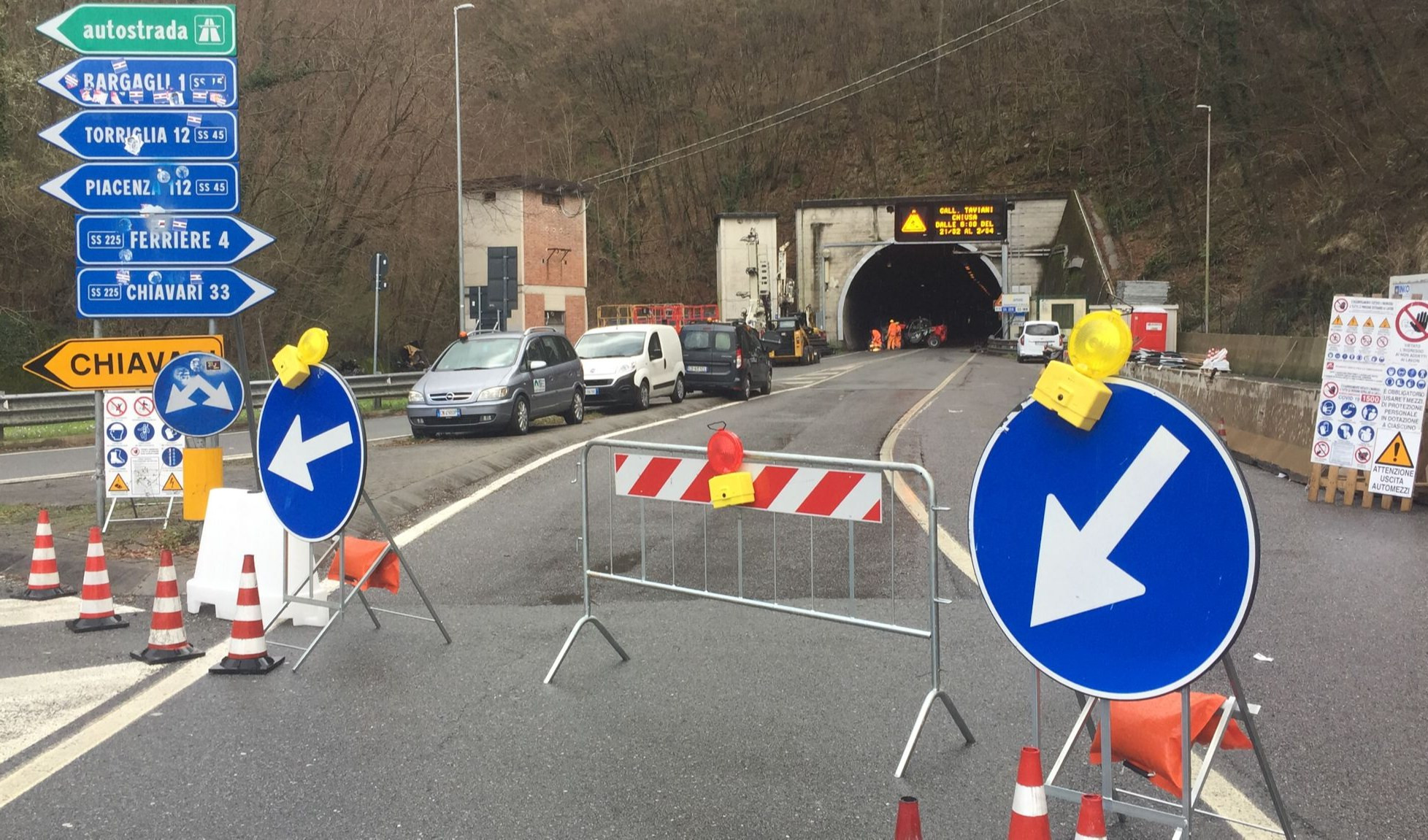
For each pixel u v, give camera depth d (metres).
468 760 4.73
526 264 44.34
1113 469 3.65
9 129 26.56
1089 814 3.14
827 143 86.00
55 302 29.70
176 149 9.45
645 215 84.38
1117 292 51.09
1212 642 3.46
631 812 4.20
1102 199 70.69
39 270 28.84
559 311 46.75
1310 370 34.56
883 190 83.31
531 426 20.08
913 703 5.41
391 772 4.60
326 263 36.94
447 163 40.91
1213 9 62.47
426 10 39.81
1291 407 13.89
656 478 5.96
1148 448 3.59
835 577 8.15
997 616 3.94
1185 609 3.52
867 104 85.88
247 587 6.10
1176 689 3.54
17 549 9.11
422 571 8.49
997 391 28.09
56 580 7.99
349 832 4.04
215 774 4.59
